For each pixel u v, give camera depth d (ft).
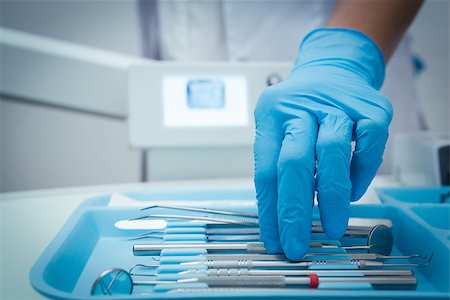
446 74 3.48
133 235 1.56
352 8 1.88
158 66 2.17
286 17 3.02
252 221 1.43
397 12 1.81
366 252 1.33
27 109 2.99
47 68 2.82
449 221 1.60
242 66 2.21
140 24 3.07
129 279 1.04
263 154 1.34
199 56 3.05
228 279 1.03
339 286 0.99
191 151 2.33
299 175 1.18
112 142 3.19
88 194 2.03
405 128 3.23
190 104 2.19
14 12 2.88
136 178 3.29
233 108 2.21
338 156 1.22
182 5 2.94
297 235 1.16
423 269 1.25
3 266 1.17
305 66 1.73
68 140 3.12
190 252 1.24
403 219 1.50
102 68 2.83
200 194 1.91
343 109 1.43
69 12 2.98
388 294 0.86
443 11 3.35
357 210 1.60
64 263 1.17
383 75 1.86
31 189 3.17
